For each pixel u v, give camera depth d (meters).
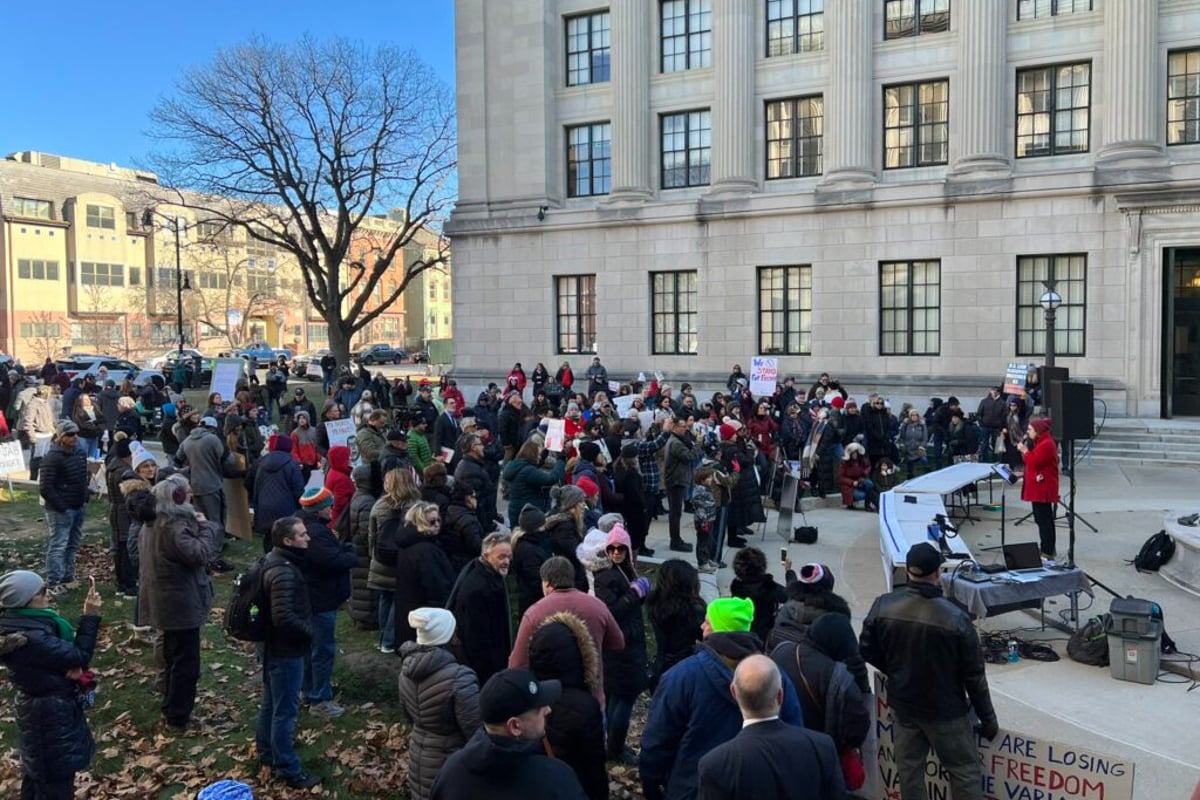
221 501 12.89
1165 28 25.36
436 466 9.11
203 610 7.80
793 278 29.86
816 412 20.55
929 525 10.76
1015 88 27.38
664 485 14.70
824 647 5.52
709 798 4.10
